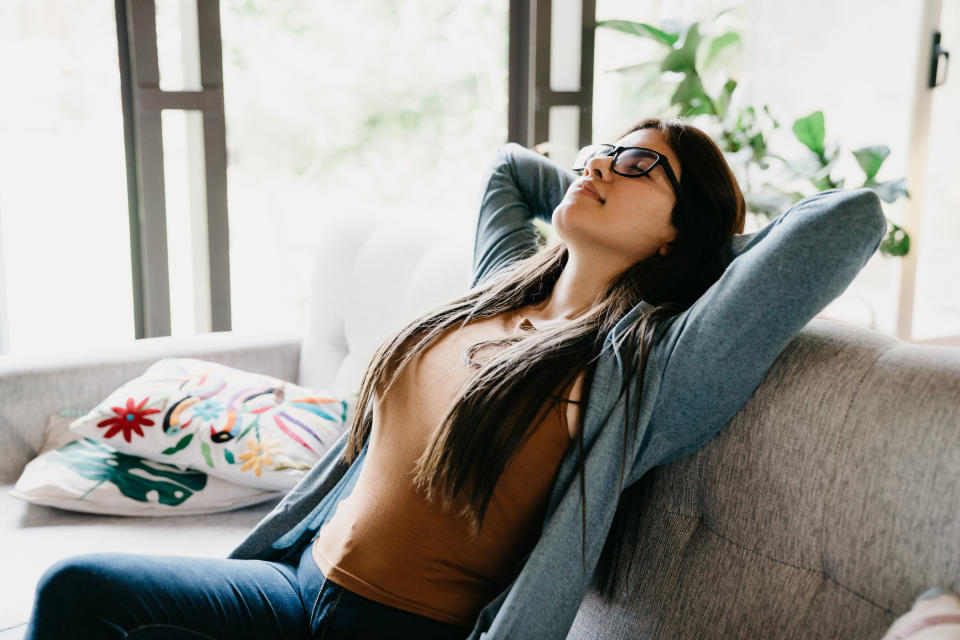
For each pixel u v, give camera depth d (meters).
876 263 3.03
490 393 0.98
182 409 1.58
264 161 3.00
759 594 0.93
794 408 0.92
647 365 0.97
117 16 2.07
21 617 1.20
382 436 1.10
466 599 1.01
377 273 1.80
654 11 2.75
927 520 0.80
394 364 1.14
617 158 1.13
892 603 0.82
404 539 1.01
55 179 2.39
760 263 0.93
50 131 2.35
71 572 0.99
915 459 0.82
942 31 2.87
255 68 2.89
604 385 0.98
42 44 2.29
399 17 3.03
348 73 3.04
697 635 0.96
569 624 0.96
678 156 1.12
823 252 0.91
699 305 0.97
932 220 3.06
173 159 2.20
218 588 1.07
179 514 1.53
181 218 2.25
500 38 2.92
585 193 1.13
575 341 1.03
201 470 1.55
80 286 2.50
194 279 2.29
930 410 0.82
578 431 0.97
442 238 1.72
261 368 1.95
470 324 1.15
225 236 2.23
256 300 3.07
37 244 2.44
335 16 2.97
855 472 0.86
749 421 0.96
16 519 1.49
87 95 2.32
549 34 2.46
